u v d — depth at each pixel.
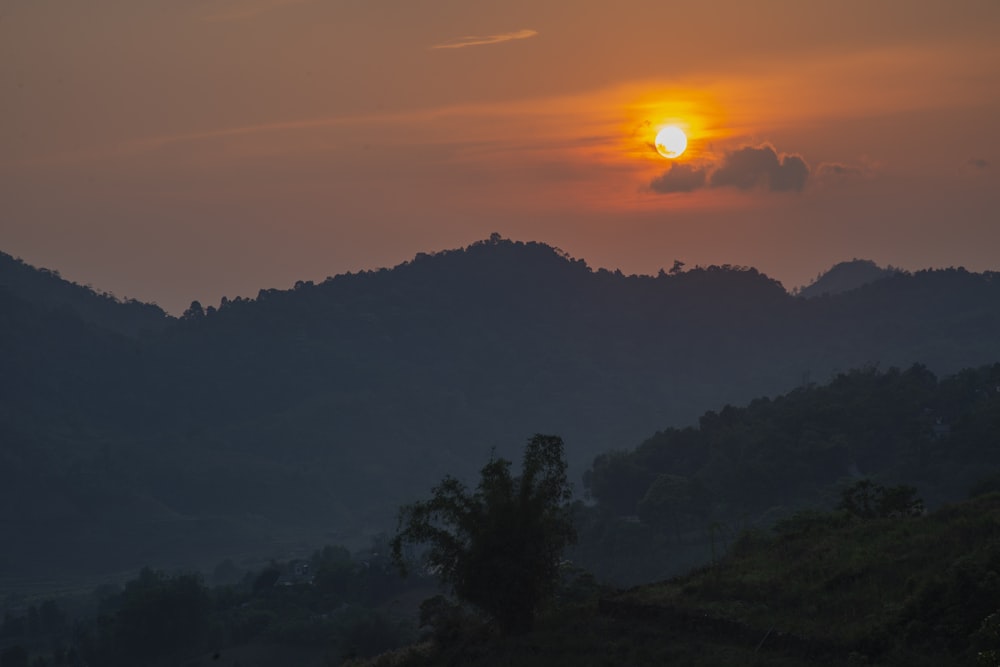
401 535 53.19
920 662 37.56
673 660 42.91
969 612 39.09
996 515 48.38
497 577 50.94
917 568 44.84
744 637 43.31
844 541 51.47
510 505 51.66
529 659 46.75
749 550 57.47
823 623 42.41
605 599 50.97
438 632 56.53
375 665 57.19
